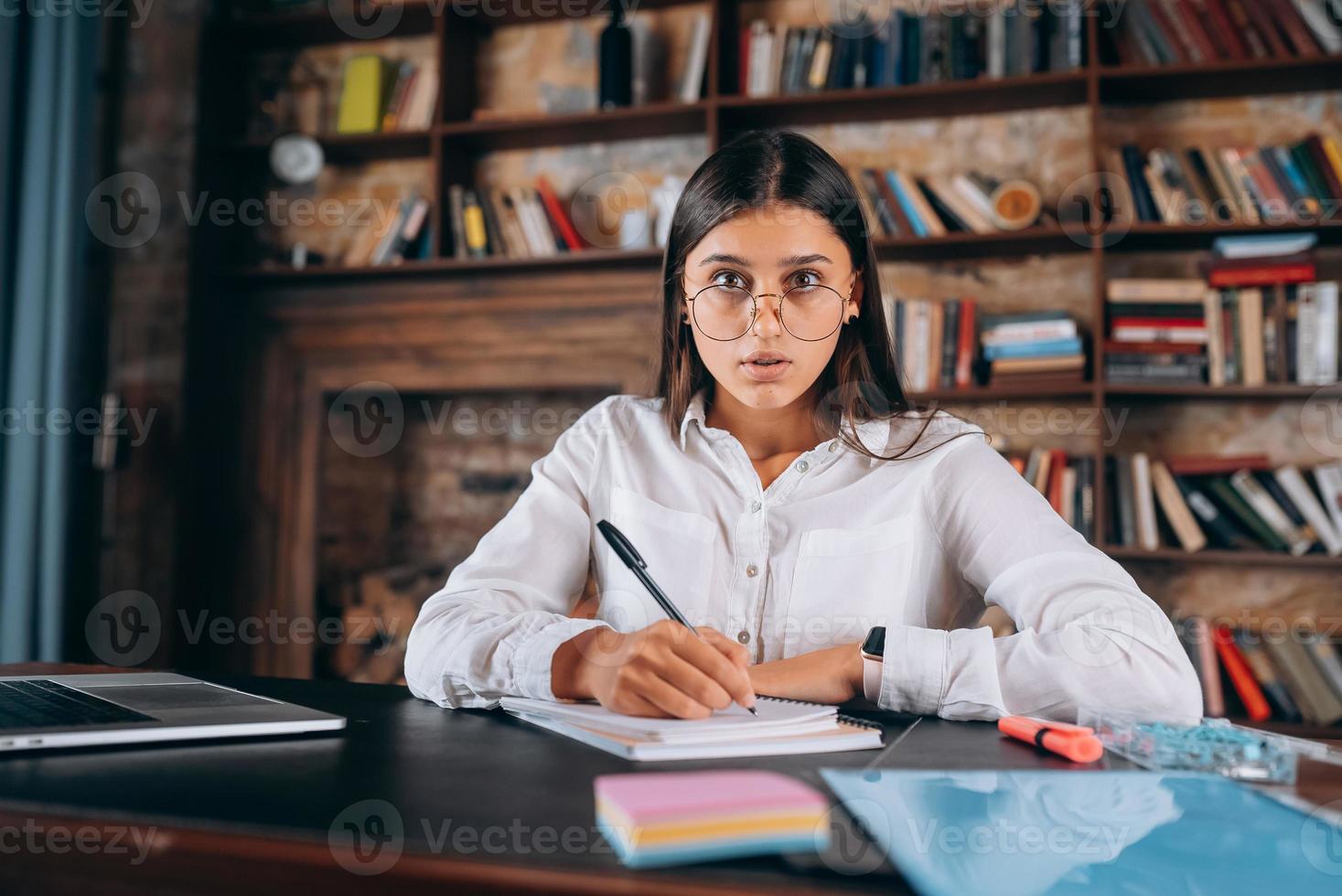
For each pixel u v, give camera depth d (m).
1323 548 2.63
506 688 0.93
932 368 2.86
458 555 3.49
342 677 3.45
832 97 2.93
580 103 3.39
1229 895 0.44
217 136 3.47
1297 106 2.89
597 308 3.22
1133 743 0.75
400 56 3.54
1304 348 2.64
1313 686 2.56
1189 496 2.71
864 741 0.77
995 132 3.06
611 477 1.32
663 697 0.80
